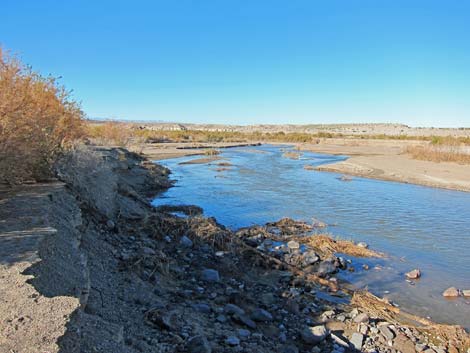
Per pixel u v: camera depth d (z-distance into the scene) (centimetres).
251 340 718
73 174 1230
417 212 2156
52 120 1214
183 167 4034
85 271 634
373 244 1555
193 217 1494
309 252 1330
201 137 9912
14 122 884
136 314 686
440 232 1748
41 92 1196
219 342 668
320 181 3241
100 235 1070
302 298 991
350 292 1072
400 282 1166
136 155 3609
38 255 580
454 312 973
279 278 1121
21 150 918
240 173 3638
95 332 493
